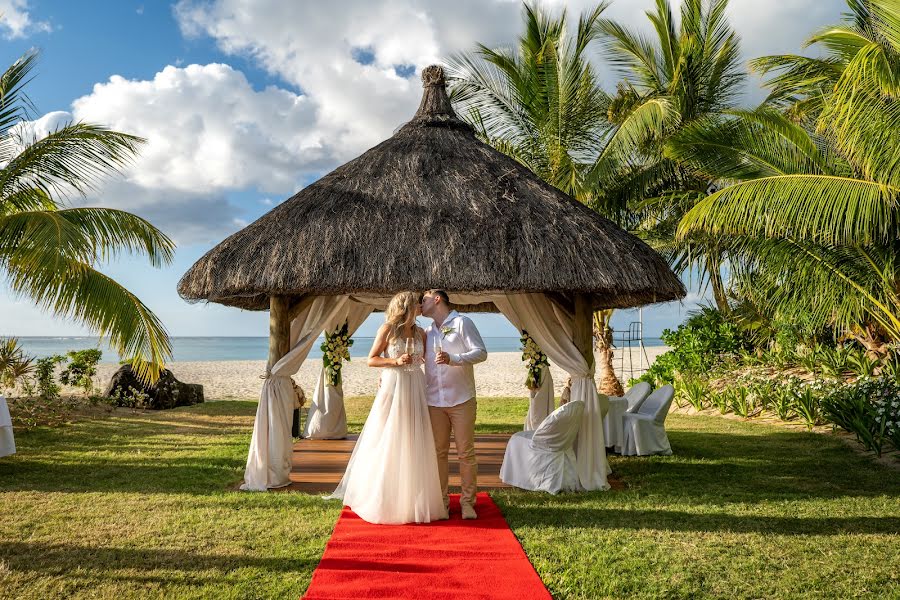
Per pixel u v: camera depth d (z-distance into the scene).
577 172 11.79
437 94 6.98
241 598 3.02
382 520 4.28
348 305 8.30
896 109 6.41
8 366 9.02
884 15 6.14
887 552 3.71
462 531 4.13
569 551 3.74
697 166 8.91
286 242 5.27
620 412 7.21
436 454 4.50
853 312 8.65
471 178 5.96
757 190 7.28
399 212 5.52
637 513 4.59
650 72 13.37
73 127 8.22
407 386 4.45
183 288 5.47
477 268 5.09
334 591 3.09
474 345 4.59
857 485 5.41
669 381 12.34
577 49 11.47
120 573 3.31
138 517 4.34
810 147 7.85
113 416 9.80
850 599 3.08
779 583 3.27
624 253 5.34
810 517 4.44
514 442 5.67
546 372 8.01
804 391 8.77
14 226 7.22
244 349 69.88
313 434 8.06
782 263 8.55
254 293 5.27
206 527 4.12
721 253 10.30
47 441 7.46
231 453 6.87
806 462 6.39
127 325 7.87
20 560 3.48
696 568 3.46
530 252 5.21
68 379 10.37
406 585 3.17
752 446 7.36
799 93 10.05
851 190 6.75
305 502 4.85
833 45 7.15
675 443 7.68
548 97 11.54
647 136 10.79
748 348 12.51
